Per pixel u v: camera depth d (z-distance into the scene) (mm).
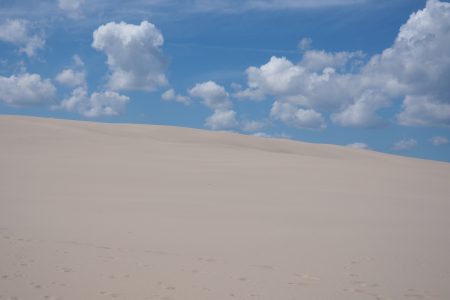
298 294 7137
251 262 8797
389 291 7461
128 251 9156
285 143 55156
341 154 53531
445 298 7250
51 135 34438
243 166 25828
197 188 18516
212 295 6926
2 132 33469
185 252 9320
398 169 29312
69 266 7973
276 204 15664
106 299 6609
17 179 19000
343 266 8773
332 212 14602
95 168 22547
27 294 6652
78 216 12570
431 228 12750
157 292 6953
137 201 15250
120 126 50531
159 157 28000
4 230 10453
